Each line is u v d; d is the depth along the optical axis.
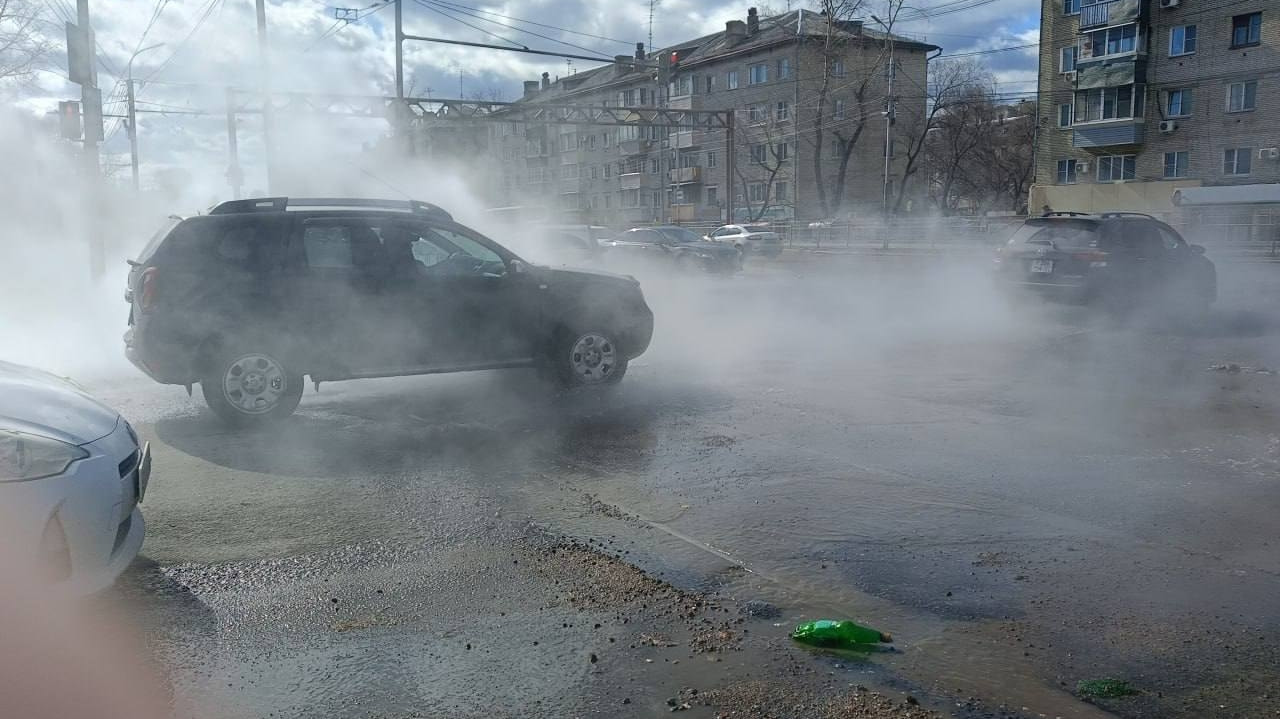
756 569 4.36
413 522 5.02
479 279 7.91
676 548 4.63
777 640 3.64
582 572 4.33
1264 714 3.09
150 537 4.76
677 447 6.57
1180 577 4.25
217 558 4.49
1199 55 44.34
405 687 3.29
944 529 4.87
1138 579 4.22
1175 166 45.81
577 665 3.44
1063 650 3.55
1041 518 5.04
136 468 4.03
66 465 3.62
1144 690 3.25
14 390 3.93
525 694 3.23
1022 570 4.33
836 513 5.12
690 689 3.26
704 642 3.62
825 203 53.97
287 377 7.27
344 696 3.22
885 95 61.12
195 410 7.79
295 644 3.62
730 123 42.19
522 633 3.71
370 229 7.57
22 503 3.45
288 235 7.30
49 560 3.51
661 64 35.47
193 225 7.12
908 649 3.56
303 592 4.11
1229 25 43.16
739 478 5.80
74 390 4.25
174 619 3.84
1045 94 50.78
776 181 61.81
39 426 3.70
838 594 4.07
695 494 5.49
